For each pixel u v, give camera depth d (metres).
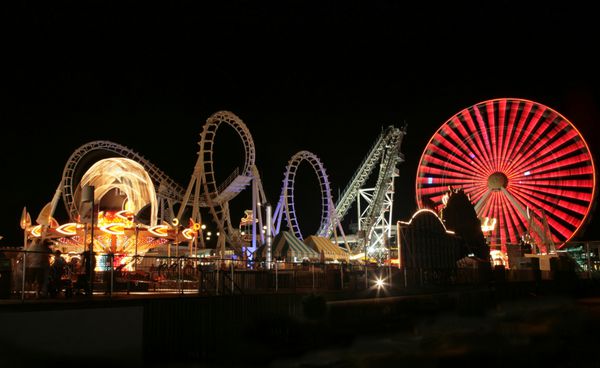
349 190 74.75
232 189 54.50
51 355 12.73
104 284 19.94
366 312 21.44
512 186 61.94
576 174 57.06
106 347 13.66
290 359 16.39
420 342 19.19
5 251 13.44
